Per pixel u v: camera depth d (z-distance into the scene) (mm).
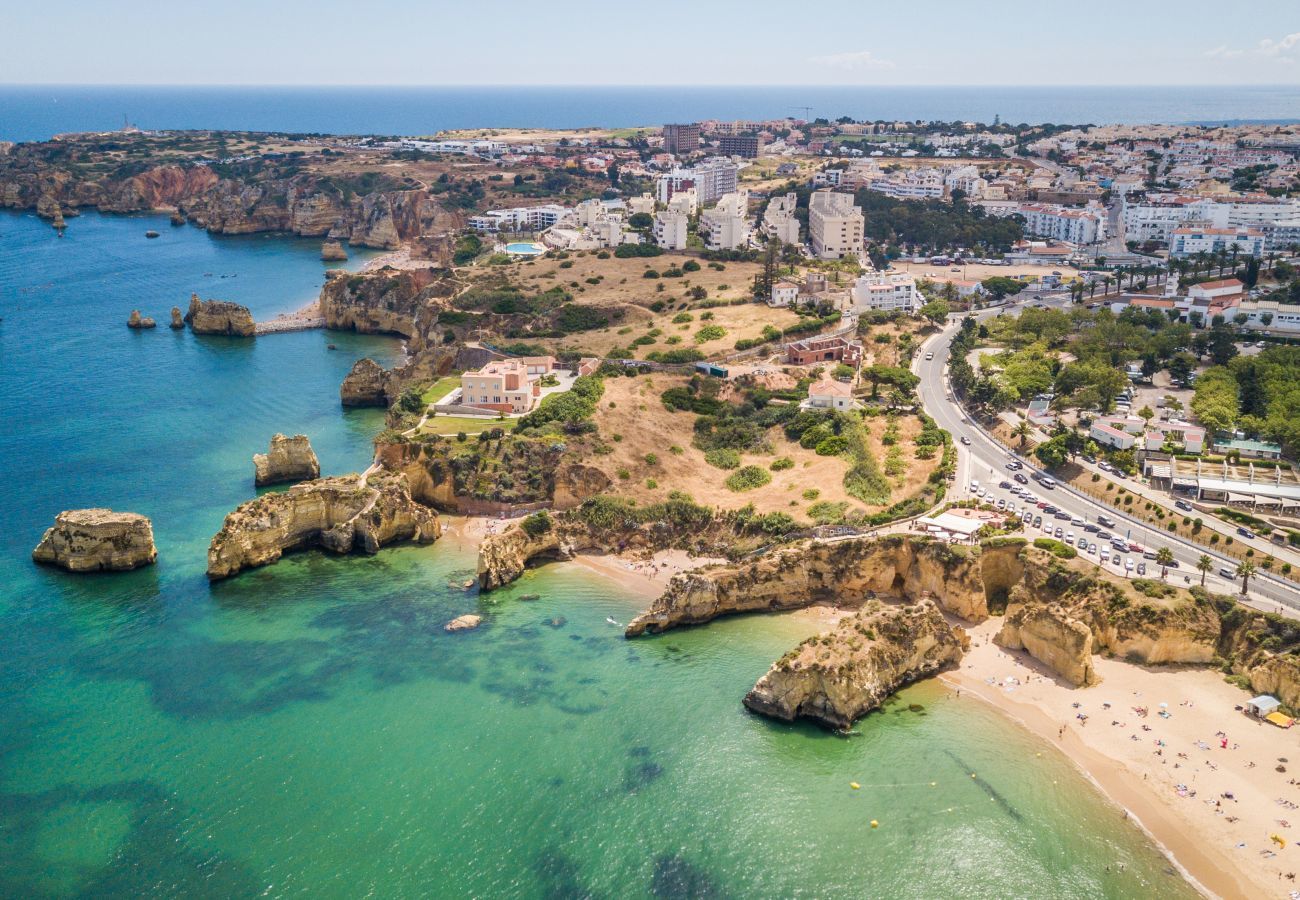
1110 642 133750
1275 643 127062
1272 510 159000
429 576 158875
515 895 97938
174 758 115625
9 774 112625
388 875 99875
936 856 103375
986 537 149625
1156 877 100500
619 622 145375
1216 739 117875
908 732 121375
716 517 168375
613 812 108812
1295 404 192875
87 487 188000
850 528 157000
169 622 144500
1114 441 181875
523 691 128625
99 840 103562
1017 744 118875
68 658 135125
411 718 123062
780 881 100562
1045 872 101375
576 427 187375
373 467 183500
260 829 105375
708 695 128375
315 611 148125
